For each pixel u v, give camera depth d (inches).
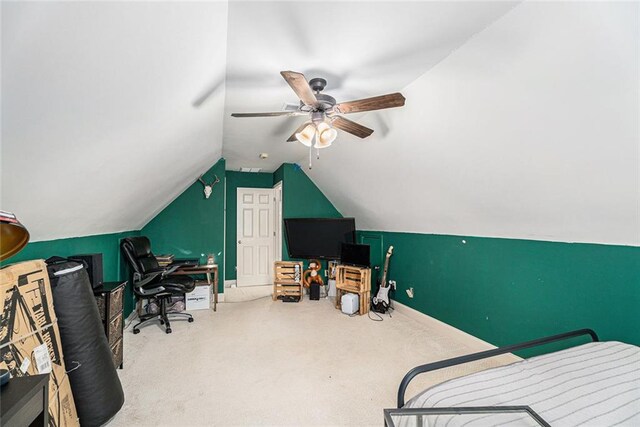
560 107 60.9
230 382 87.0
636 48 46.0
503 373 57.0
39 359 54.7
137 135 68.7
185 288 132.6
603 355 62.3
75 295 66.1
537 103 63.8
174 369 94.5
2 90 32.0
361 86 85.3
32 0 25.4
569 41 51.5
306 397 80.0
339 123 88.7
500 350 62.8
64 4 28.2
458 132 84.9
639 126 53.2
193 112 82.4
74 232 92.3
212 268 162.2
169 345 113.0
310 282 183.6
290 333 125.7
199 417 71.9
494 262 107.5
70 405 61.5
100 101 48.0
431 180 110.2
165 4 38.7
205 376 90.3
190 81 65.4
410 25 58.3
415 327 134.3
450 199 110.8
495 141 78.3
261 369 94.7
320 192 199.9
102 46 37.6
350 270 162.9
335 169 160.7
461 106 78.3
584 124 59.7
